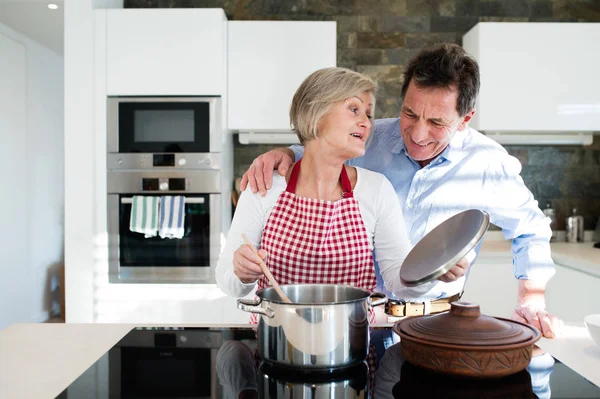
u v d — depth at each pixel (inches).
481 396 29.9
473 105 57.5
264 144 132.7
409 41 135.2
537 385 31.8
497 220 68.3
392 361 36.7
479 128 119.0
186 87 113.0
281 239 51.6
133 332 45.0
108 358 37.7
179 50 112.7
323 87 46.7
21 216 167.8
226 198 120.0
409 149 61.1
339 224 51.3
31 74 172.7
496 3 135.0
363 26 135.1
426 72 54.7
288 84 116.8
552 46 117.6
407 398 29.6
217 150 113.0
